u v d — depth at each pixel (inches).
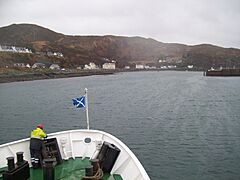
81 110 1911.9
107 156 318.3
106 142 337.1
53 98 2699.3
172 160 847.1
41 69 7829.7
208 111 1795.0
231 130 1242.0
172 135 1164.5
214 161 836.0
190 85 4126.5
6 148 343.6
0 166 331.9
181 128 1302.9
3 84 4995.1
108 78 6894.7
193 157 876.0
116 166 319.6
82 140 384.8
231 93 2965.1
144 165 805.9
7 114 1787.6
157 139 1101.1
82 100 408.2
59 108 2026.3
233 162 826.2
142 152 932.0
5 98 2751.0
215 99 2453.2
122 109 1936.5
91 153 375.2
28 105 2224.4
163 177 716.7
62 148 370.6
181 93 3009.4
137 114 1715.1
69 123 1473.9
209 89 3444.9
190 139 1095.6
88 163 354.9
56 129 1333.7
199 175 731.4
